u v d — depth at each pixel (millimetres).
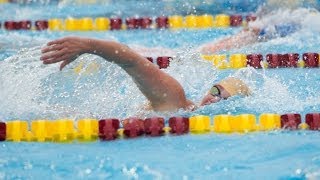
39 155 10141
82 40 10719
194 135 11211
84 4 26156
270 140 10820
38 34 21625
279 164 9547
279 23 20266
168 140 10930
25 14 24234
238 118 11570
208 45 19156
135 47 19359
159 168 9383
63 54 10570
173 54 18344
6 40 20031
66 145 10719
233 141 10797
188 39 20719
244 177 9000
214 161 9711
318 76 16156
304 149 10289
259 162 9656
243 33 19750
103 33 22094
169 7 24781
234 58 17734
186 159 9820
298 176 9016
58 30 22531
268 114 11727
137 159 9828
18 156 10102
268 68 17484
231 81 13164
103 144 10758
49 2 26594
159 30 22297
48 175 9156
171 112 11891
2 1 26578
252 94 13312
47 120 11562
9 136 11188
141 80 11547
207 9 24297
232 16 22906
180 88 12008
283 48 18766
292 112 12367
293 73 16625
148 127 11320
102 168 9438
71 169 9414
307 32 20141
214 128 11516
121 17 23359
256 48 18891
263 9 20859
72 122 11398
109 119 11375
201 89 14477
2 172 9297
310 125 11578
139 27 22734
